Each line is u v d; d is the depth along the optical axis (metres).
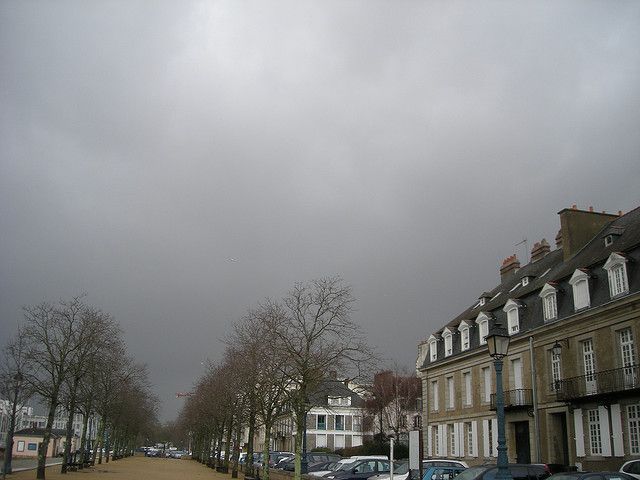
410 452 15.20
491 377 37.81
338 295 33.66
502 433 14.69
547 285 32.47
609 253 29.28
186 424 80.94
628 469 21.09
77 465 42.75
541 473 18.25
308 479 27.48
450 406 43.44
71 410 37.31
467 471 18.69
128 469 48.09
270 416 33.12
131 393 56.34
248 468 35.25
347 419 76.31
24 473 35.59
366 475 27.45
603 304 27.69
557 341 31.34
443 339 45.47
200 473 46.50
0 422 75.12
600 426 27.86
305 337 27.56
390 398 63.72
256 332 34.75
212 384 48.16
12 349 35.53
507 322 36.56
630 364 26.67
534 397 32.38
